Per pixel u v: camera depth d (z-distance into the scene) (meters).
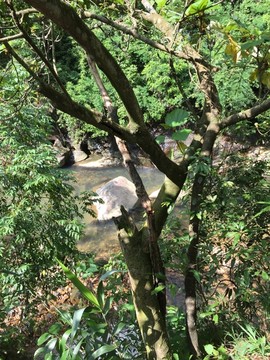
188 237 2.02
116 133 1.40
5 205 4.20
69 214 4.55
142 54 8.09
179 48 1.88
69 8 1.08
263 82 1.73
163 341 1.57
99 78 1.86
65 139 11.25
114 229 6.79
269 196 1.97
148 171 9.53
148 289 1.56
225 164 2.20
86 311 1.50
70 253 4.41
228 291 2.03
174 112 1.63
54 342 1.47
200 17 1.84
